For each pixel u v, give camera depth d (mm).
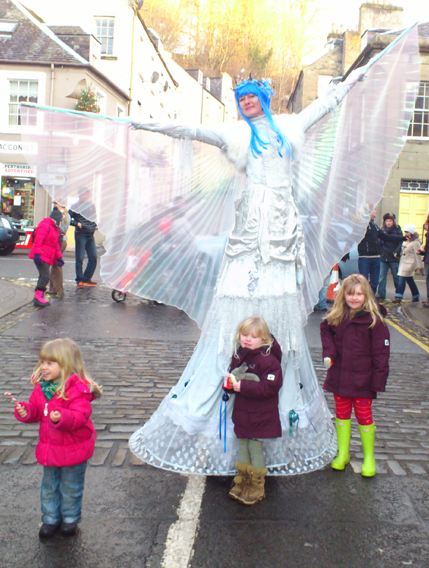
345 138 3342
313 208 3420
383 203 20375
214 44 46781
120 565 2418
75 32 23625
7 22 22578
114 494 3027
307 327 8094
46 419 2590
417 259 10742
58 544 2561
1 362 5605
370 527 2760
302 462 3152
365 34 23250
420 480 3307
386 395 4965
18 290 10133
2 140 21656
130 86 25000
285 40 44781
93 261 11266
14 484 3098
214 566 2424
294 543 2607
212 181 3355
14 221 20547
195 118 36906
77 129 3059
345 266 11172
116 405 4465
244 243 3131
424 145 20188
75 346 2684
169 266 3387
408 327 8422
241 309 3074
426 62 20078
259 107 3115
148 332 7324
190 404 3109
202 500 2984
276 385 2863
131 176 3195
